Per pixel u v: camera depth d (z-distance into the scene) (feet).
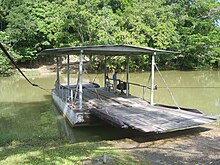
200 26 128.67
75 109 37.14
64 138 31.14
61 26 107.24
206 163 20.90
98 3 109.09
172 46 119.44
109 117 31.27
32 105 53.83
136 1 118.93
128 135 30.63
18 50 114.32
